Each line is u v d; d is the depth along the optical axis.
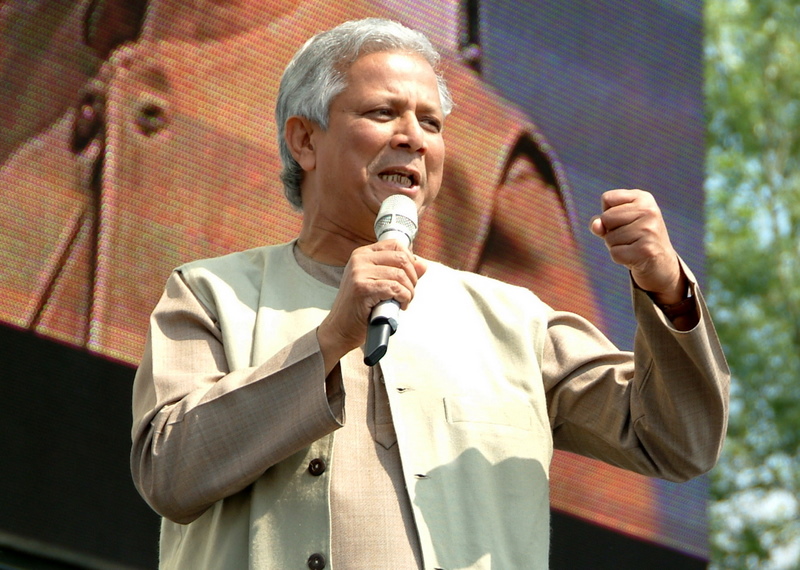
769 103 19.47
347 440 4.07
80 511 7.44
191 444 3.91
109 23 8.06
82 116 7.88
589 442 4.52
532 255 9.16
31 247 7.56
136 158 7.96
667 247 4.03
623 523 8.80
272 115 8.44
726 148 19.59
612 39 9.94
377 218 4.31
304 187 4.79
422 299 4.48
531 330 4.51
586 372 4.47
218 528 4.02
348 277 3.91
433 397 4.19
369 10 8.91
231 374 4.01
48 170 7.70
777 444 17.91
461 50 9.26
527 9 9.58
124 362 7.70
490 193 9.12
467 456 4.10
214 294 4.39
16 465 7.31
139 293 7.82
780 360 18.23
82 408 7.54
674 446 4.23
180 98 8.18
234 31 8.43
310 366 3.90
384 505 3.96
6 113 7.66
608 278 9.41
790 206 19.05
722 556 17.50
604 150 9.67
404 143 4.49
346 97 4.59
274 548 3.89
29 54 7.79
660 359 4.14
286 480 3.99
